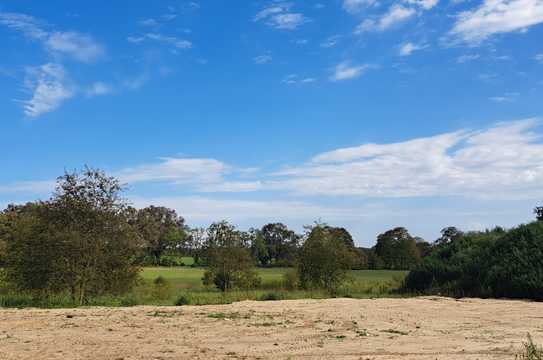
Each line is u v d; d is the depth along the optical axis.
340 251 35.03
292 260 36.81
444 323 16.92
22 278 23.50
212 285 41.50
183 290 37.22
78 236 23.45
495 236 33.84
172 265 81.31
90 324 16.50
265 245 82.81
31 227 24.16
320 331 15.08
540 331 14.95
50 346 12.56
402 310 20.81
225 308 21.56
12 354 11.53
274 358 10.98
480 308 21.67
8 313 19.31
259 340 13.52
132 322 17.02
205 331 15.09
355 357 10.99
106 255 24.12
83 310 20.48
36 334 14.48
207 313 19.53
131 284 25.34
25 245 23.59
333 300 25.80
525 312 20.16
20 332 14.85
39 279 23.17
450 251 34.31
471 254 32.00
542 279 25.73
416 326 16.16
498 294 27.45
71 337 13.95
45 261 23.12
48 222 23.84
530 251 28.20
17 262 23.67
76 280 23.77
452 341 13.16
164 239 79.94
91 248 23.83
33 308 21.47
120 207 24.91
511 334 14.34
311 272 34.88
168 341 13.34
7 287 25.48
